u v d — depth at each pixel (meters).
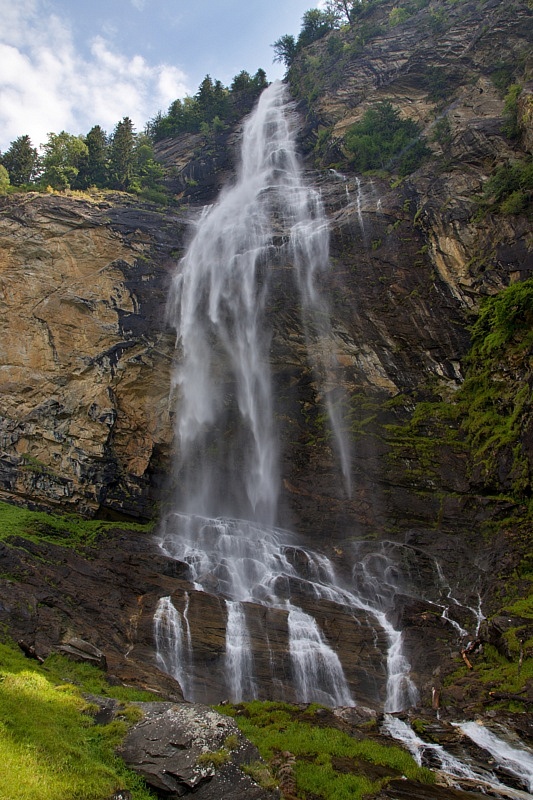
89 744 9.40
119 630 16.59
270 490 27.14
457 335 27.08
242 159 49.38
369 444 26.20
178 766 8.95
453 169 31.45
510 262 26.19
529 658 14.80
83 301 28.89
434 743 12.22
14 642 14.10
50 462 25.22
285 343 29.62
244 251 32.25
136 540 23.66
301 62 56.88
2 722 9.03
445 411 25.95
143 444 27.67
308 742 11.37
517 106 31.80
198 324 30.67
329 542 24.00
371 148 38.56
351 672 16.72
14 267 28.97
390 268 29.42
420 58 43.53
